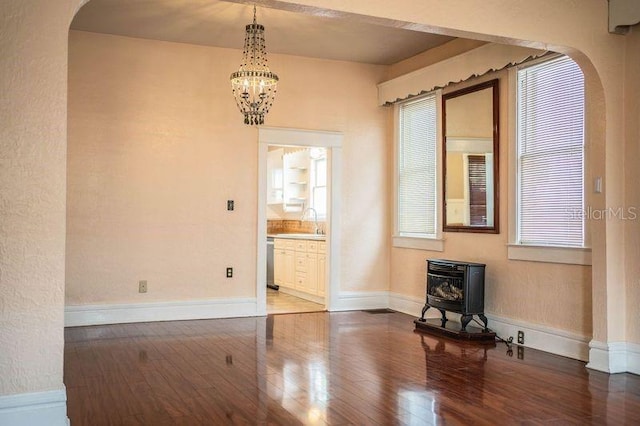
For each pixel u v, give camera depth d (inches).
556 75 201.0
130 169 247.8
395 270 288.7
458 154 243.8
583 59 175.5
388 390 154.1
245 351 197.3
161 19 225.0
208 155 260.1
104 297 244.4
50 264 113.8
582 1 171.9
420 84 259.4
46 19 113.7
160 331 229.9
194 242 258.2
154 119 251.4
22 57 112.0
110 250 245.0
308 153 387.5
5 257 111.1
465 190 240.1
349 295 286.7
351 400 145.3
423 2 150.2
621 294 177.0
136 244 249.0
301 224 401.4
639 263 173.6
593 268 179.3
